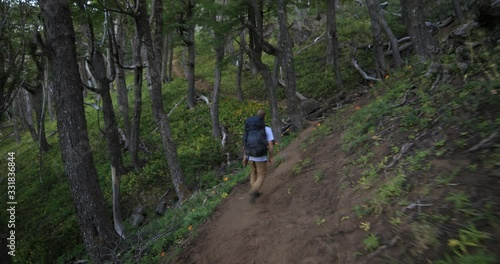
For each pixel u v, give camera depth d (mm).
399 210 3141
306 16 28797
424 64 6777
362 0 26141
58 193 15250
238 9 10312
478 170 2885
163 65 27688
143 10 9688
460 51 5086
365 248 3037
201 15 11945
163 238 6480
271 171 7344
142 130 18281
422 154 3637
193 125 16969
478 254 2176
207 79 25312
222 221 5883
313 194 4898
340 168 5062
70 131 6887
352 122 6750
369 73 16344
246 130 5785
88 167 7023
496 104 3445
